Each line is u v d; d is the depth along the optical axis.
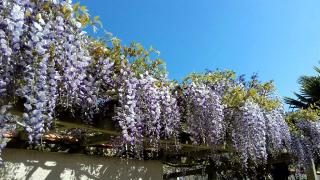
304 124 6.56
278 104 5.59
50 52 2.56
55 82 2.54
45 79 2.49
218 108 4.22
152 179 5.11
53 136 4.09
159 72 3.56
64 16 2.62
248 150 4.93
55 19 2.58
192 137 4.16
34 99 2.41
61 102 2.73
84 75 2.81
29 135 2.43
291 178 8.35
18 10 2.31
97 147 4.57
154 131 3.59
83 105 2.97
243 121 4.66
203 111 4.13
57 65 2.63
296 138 6.46
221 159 6.46
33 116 2.40
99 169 4.53
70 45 2.63
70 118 3.01
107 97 3.17
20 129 3.44
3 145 2.40
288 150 6.35
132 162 4.93
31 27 2.41
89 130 3.51
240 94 4.62
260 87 5.16
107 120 3.29
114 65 3.17
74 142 4.27
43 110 2.48
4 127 2.36
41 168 3.98
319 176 8.13
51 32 2.53
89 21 2.80
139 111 3.34
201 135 4.12
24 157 3.87
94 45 3.04
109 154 4.70
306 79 9.66
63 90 2.73
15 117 2.60
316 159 6.82
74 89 2.76
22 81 2.40
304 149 6.49
